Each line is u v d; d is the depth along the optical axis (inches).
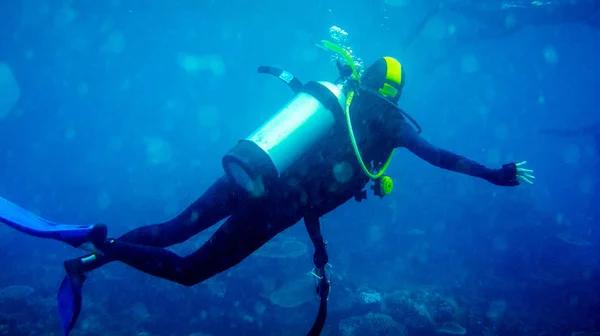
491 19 839.1
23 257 629.0
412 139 102.4
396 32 1023.6
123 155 1454.2
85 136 1833.2
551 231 747.4
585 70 3472.0
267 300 395.5
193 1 1198.3
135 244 105.8
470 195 832.9
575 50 2293.3
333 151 109.9
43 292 482.6
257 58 1977.1
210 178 891.4
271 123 107.4
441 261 615.5
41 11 1470.2
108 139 1743.4
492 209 761.0
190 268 108.5
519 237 685.9
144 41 1963.6
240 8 1230.9
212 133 1785.2
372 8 1000.9
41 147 1573.6
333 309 394.9
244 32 1596.9
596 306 510.0
